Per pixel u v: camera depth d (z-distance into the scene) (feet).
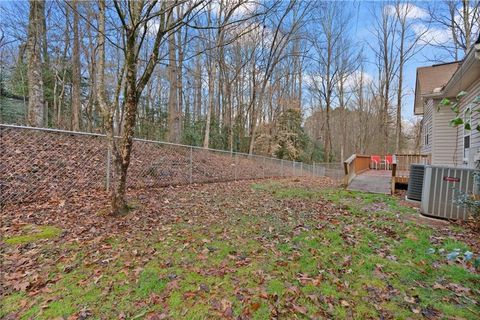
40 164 17.04
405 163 34.94
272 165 42.86
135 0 13.05
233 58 54.19
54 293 7.23
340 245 11.48
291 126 73.87
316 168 58.54
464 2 44.47
